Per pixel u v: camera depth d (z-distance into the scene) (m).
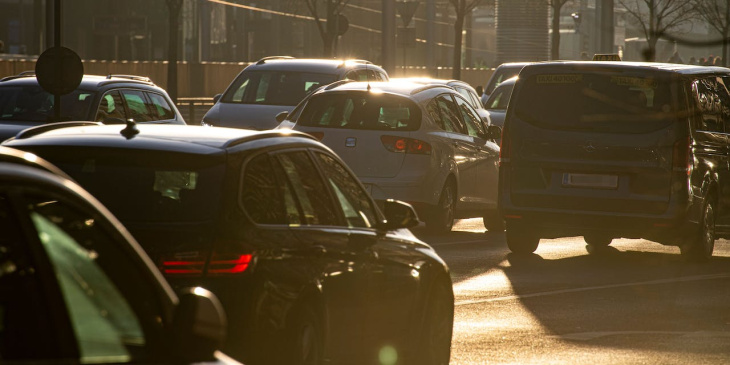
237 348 16.36
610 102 38.94
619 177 38.75
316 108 45.03
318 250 18.08
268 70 64.12
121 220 17.16
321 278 17.94
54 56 48.97
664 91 38.62
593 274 36.78
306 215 18.67
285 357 16.77
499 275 36.25
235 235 16.88
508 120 40.16
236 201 17.27
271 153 18.59
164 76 160.88
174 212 17.16
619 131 38.84
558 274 36.62
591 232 39.59
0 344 8.59
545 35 151.38
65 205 9.38
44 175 9.33
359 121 44.47
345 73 64.56
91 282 9.23
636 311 30.30
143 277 9.78
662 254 42.50
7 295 8.74
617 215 38.75
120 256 9.67
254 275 16.64
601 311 30.20
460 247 42.94
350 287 18.89
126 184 17.67
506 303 31.19
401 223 21.12
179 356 9.34
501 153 40.28
